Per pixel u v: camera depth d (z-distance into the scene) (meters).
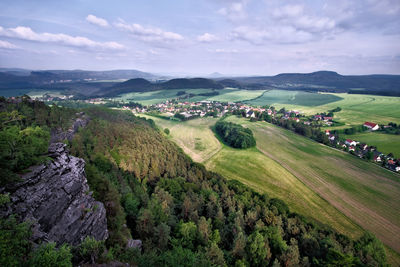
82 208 27.62
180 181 69.25
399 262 50.66
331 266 36.50
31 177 22.56
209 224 45.97
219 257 34.69
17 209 19.97
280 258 39.53
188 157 104.81
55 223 23.31
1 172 20.28
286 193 78.25
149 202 46.41
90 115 110.94
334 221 64.12
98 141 77.56
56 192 24.86
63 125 74.38
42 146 26.98
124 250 30.08
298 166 103.00
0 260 15.62
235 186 72.62
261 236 41.34
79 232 25.78
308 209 69.31
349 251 42.94
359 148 136.75
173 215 49.16
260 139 144.62
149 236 37.75
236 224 46.53
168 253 29.89
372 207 71.81
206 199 59.66
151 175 70.50
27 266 16.59
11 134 25.30
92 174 39.12
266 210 54.41
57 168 26.44
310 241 44.19
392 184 87.44
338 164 106.19
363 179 91.19
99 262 23.14
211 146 132.38
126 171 67.69
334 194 78.88
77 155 60.97
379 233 59.75
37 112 73.00
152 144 94.94
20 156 23.05
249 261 39.53
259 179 88.19
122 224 37.22
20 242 17.80
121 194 47.53
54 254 17.36
